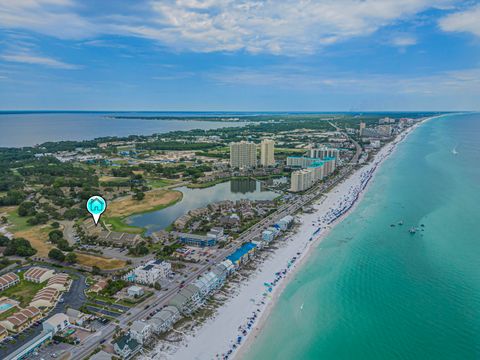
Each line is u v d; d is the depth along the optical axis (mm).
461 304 163500
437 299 168000
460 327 148000
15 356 128625
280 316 158500
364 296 172625
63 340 141250
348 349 137750
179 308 157625
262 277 192875
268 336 145250
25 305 166500
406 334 145000
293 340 142875
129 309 162625
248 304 167500
